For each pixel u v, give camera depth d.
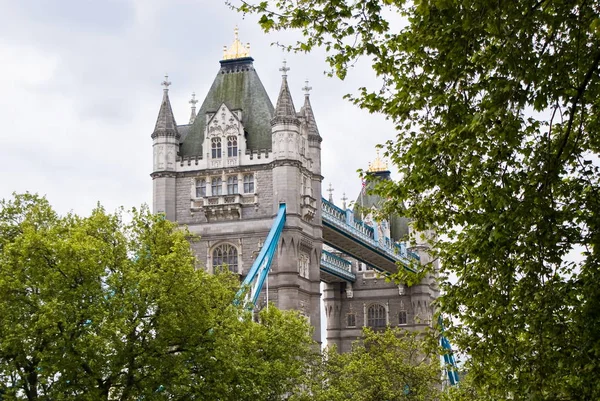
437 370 80.25
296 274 108.00
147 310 51.44
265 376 61.59
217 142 112.94
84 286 49.31
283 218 108.31
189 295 51.91
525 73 24.97
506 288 27.02
